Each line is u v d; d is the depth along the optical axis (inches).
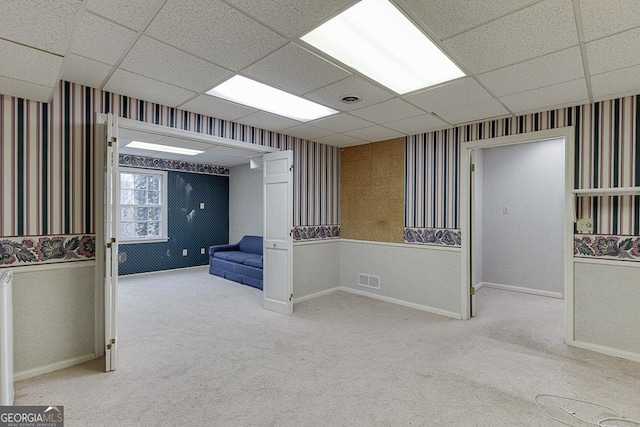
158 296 197.2
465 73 98.0
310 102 124.3
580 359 112.3
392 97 118.0
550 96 115.6
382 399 87.9
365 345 123.9
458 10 67.9
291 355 115.1
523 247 208.2
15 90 93.7
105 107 113.8
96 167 112.1
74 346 108.1
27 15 61.4
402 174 181.0
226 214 312.0
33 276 101.0
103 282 113.3
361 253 200.5
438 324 147.9
